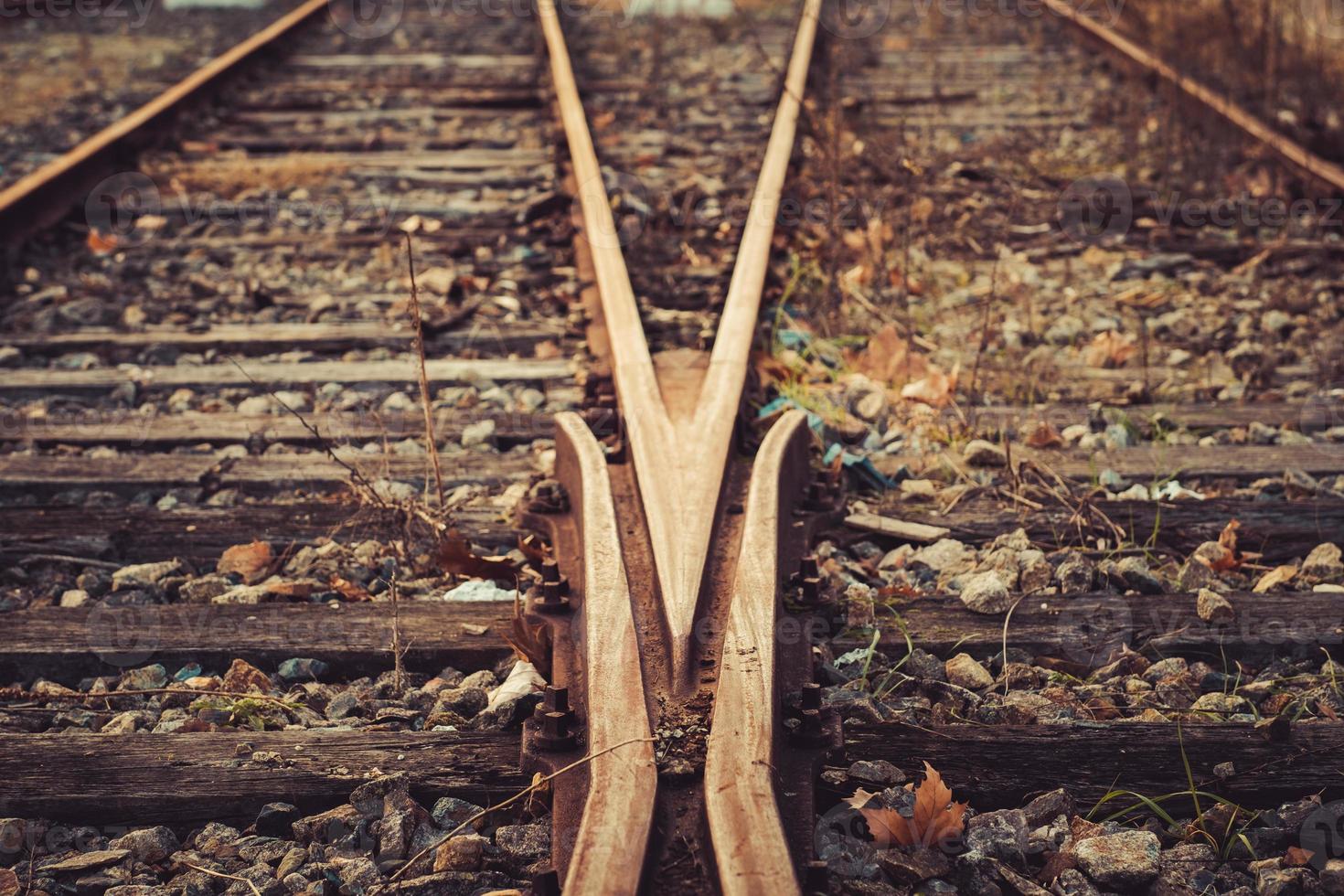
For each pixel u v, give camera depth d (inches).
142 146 272.7
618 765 77.2
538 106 322.3
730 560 101.1
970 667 104.9
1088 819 88.0
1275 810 88.9
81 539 126.6
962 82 335.9
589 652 87.9
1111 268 207.6
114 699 103.5
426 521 127.0
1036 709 98.9
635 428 116.9
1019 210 231.9
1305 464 141.9
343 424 154.6
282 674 106.5
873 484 137.7
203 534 128.9
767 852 69.9
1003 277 203.0
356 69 359.3
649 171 257.0
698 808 75.2
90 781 90.8
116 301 197.8
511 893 79.6
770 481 109.1
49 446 151.6
